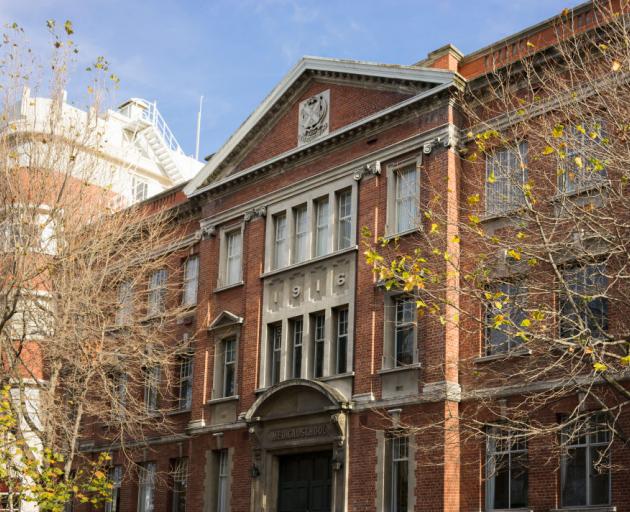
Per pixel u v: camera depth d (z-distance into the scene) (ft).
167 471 116.78
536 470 77.77
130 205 125.90
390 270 62.85
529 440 77.46
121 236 107.96
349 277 98.12
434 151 91.61
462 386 85.35
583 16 84.23
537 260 62.90
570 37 76.28
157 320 116.67
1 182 93.40
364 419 92.07
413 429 72.69
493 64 85.51
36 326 95.91
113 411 104.99
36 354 107.14
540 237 65.05
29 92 97.81
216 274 117.39
